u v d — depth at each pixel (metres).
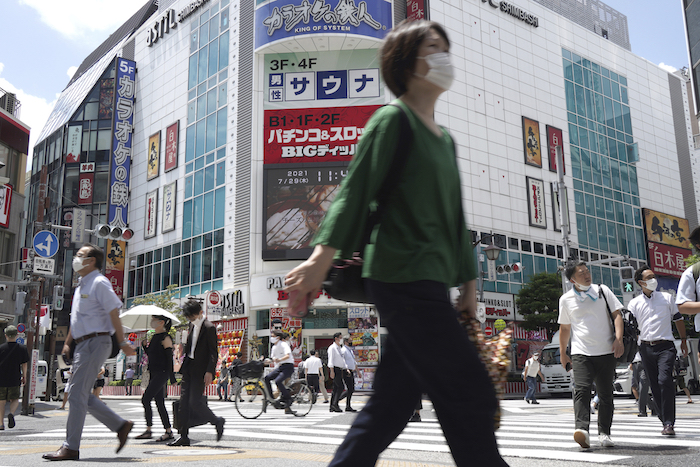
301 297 1.30
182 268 30.23
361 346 24.20
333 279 1.43
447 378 1.32
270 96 26.56
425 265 1.39
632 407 12.46
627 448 4.68
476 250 28.22
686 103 44.88
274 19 26.31
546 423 8.45
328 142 25.81
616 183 37.09
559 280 27.55
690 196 42.19
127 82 36.25
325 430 7.69
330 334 24.86
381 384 1.48
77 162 40.22
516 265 21.48
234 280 26.61
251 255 25.88
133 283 34.00
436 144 1.54
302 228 25.23
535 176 32.25
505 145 31.28
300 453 4.50
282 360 11.02
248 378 11.09
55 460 3.92
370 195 1.39
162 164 33.25
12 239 23.47
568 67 36.28
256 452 4.64
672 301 5.64
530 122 32.81
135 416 12.11
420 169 1.45
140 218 34.44
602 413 4.80
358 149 1.42
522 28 34.19
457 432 1.33
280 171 25.81
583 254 33.69
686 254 39.91
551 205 32.62
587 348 4.74
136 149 35.75
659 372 5.54
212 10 31.47
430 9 29.28
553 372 20.06
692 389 19.58
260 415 11.62
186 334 5.77
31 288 15.47
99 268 4.40
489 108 31.09
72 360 4.30
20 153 24.45
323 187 25.44
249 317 25.56
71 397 4.07
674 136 42.66
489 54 31.94
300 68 26.64
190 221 30.31
